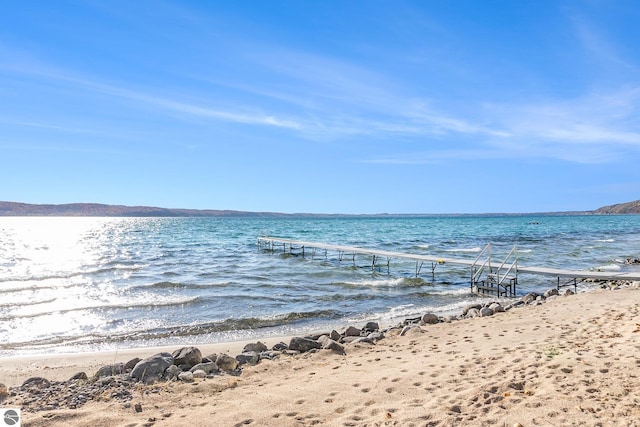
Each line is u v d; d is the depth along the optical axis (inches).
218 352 379.2
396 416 194.4
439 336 390.3
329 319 555.2
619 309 447.2
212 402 224.8
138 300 679.7
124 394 238.4
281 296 709.9
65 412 206.5
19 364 354.6
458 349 330.3
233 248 1808.6
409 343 370.6
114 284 855.7
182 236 2795.3
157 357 285.6
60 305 645.3
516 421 181.8
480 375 249.9
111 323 529.7
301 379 267.3
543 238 2300.7
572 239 2199.8
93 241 2511.1
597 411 184.4
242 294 724.0
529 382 228.7
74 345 430.3
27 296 738.2
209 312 593.6
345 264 1237.1
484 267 913.5
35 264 1325.0
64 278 967.6
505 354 296.0
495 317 474.0
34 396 237.6
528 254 1414.9
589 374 232.1
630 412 180.1
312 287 805.9
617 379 219.8
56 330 495.5
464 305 658.8
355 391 233.3
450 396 216.7
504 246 1774.1
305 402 219.0
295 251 1688.0
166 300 672.4
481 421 184.5
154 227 4591.5
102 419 198.1
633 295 555.8
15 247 2145.7
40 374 312.0
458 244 1905.8
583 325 381.7
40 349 416.2
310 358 329.4
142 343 438.9
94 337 462.3
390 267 1159.0
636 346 280.5
